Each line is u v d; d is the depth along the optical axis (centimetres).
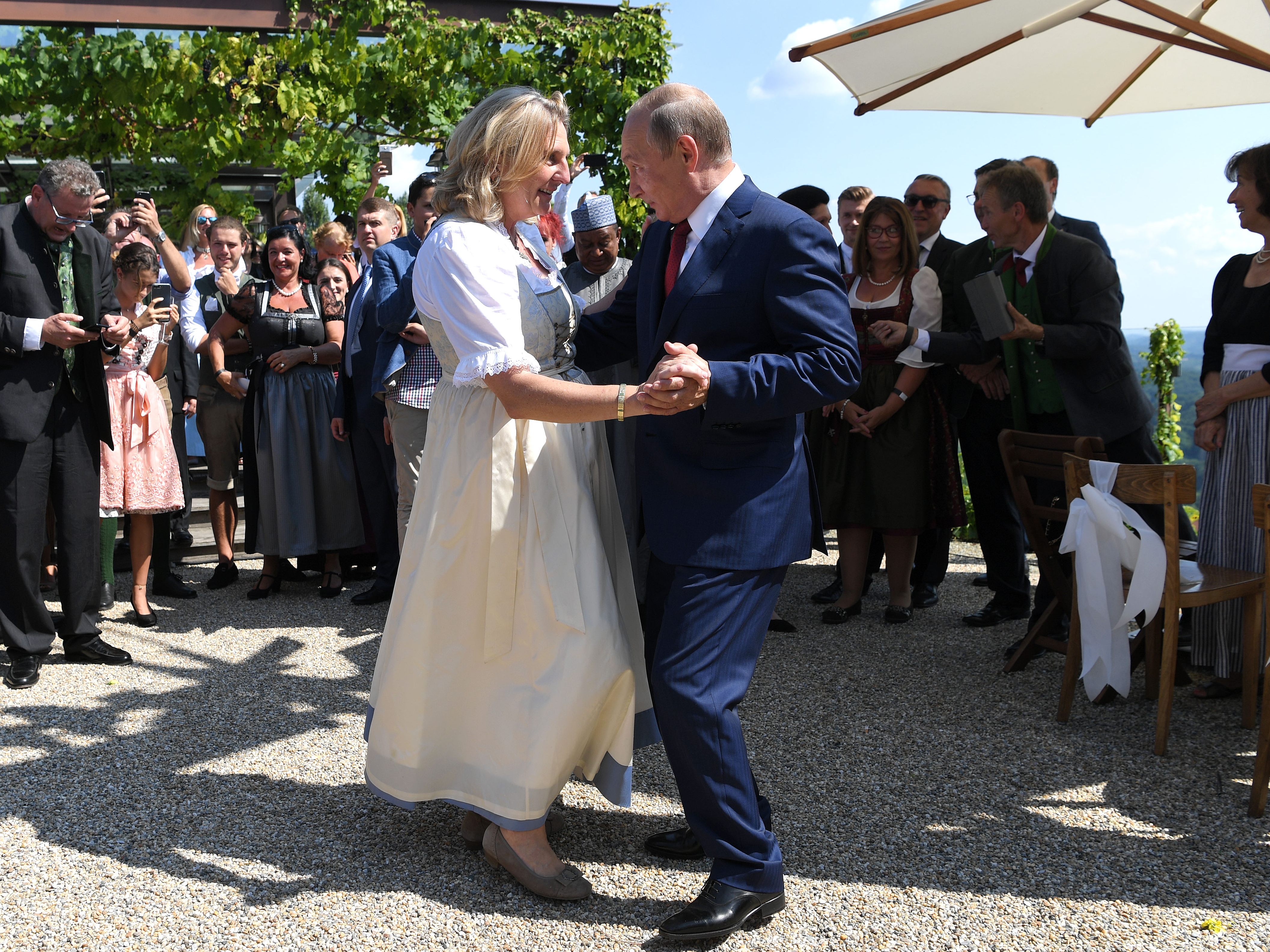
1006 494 483
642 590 396
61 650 457
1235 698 386
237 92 816
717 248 229
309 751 339
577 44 905
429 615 246
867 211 474
